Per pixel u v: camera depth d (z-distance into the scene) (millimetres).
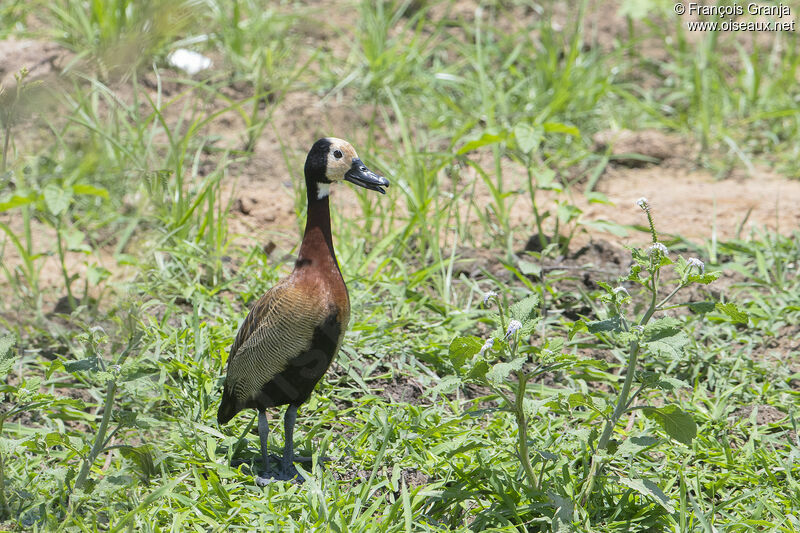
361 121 15508
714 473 8281
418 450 8500
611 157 14945
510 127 15148
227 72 16109
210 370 9414
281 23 17438
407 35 17984
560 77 15969
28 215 11656
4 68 14211
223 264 11664
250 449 8656
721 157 15320
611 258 12133
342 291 8070
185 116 15266
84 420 9125
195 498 7809
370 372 9555
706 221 13344
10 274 11953
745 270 11453
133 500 7680
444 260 12102
